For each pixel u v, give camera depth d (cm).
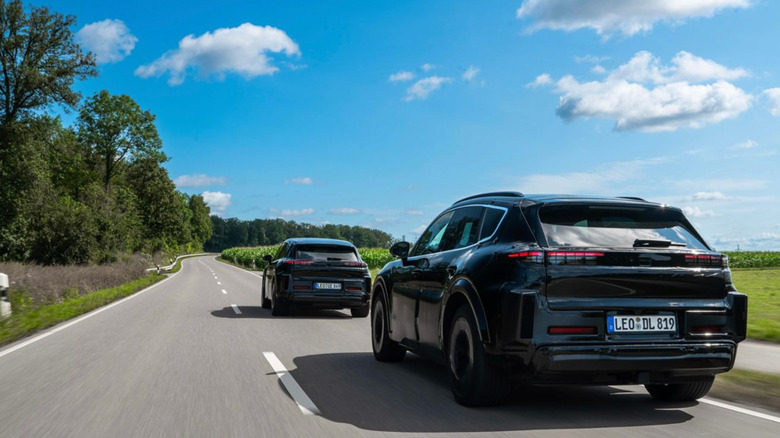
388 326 694
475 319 463
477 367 465
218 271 4591
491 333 443
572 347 423
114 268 2981
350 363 701
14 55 4031
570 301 429
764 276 3344
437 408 480
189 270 4791
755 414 464
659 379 446
